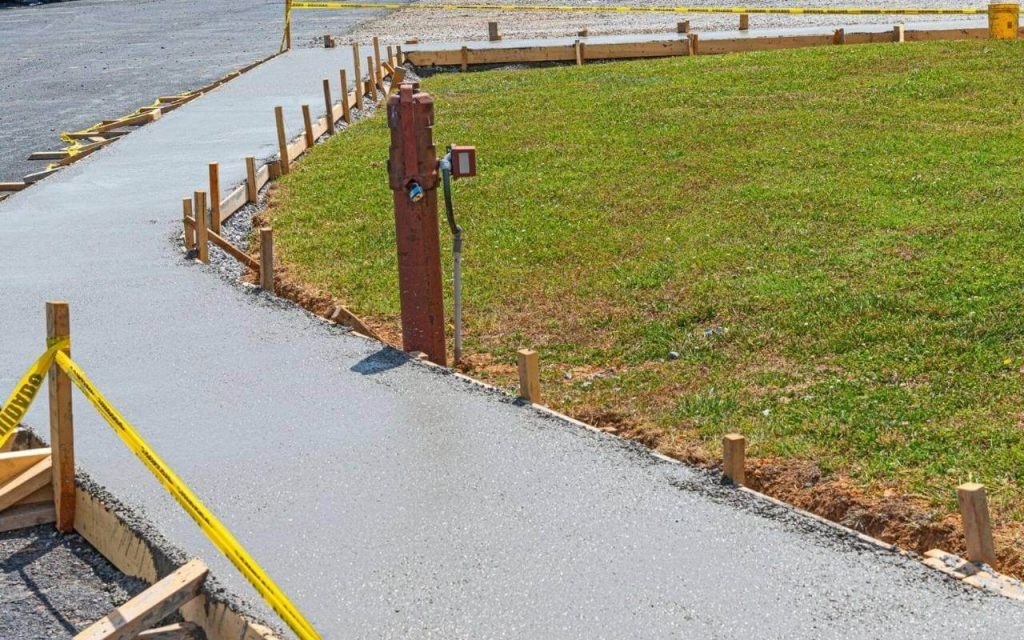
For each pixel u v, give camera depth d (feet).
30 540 23.50
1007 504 23.71
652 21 127.13
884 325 34.65
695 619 18.37
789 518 21.39
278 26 143.33
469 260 45.11
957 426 27.35
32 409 27.55
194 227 43.70
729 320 36.68
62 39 143.54
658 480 23.12
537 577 19.74
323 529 21.58
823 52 87.81
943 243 42.55
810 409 29.01
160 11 171.94
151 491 23.07
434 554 20.58
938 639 17.51
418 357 30.66
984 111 65.87
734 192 52.47
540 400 31.27
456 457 24.40
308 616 18.85
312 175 60.44
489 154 62.90
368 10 157.28
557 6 145.69
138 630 18.60
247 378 29.43
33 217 49.49
